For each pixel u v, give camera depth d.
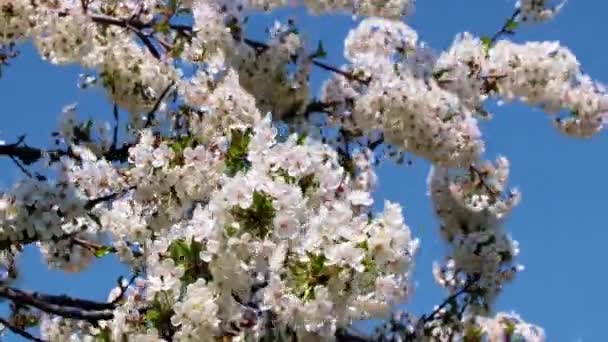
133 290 2.19
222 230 2.04
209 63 2.69
